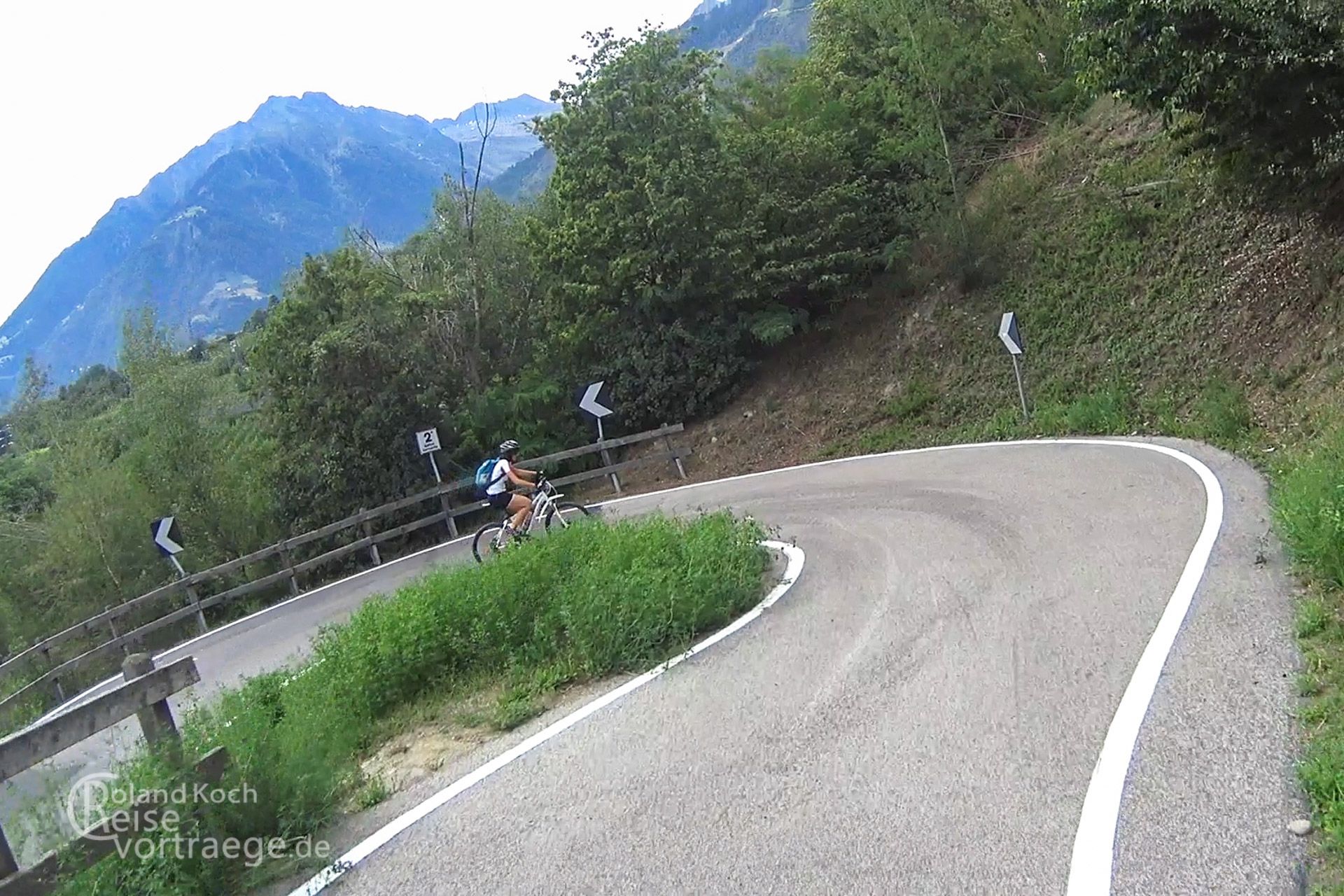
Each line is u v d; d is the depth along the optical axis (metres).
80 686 20.38
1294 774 4.21
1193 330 14.82
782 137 21.44
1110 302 16.89
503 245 25.86
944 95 21.78
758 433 21.02
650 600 8.36
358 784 6.49
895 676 6.39
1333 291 12.26
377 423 22.80
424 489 22.88
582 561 10.18
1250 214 15.12
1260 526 8.03
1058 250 18.67
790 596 9.08
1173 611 6.50
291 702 8.01
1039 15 22.88
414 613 9.15
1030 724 5.26
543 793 5.68
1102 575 7.64
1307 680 5.01
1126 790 4.38
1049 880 3.82
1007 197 20.28
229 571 19.97
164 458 25.34
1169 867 3.76
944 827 4.38
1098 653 6.06
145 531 25.12
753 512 14.34
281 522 24.23
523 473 14.70
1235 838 3.85
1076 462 12.65
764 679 6.90
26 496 29.95
